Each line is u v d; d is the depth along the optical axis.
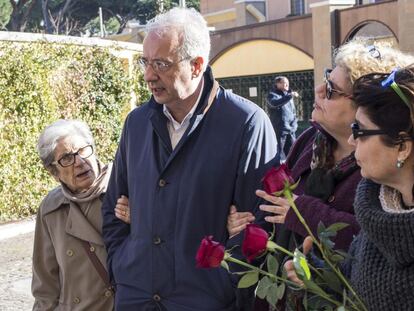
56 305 3.33
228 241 2.86
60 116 10.41
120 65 11.51
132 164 3.09
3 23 37.12
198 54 2.87
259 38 19.97
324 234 2.07
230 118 2.93
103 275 3.20
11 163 9.54
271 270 2.04
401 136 1.83
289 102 12.77
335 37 17.22
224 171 2.88
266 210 2.53
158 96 2.89
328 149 2.59
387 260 1.85
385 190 1.92
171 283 2.89
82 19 41.03
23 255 7.78
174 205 2.90
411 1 14.79
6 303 6.12
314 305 2.05
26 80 9.69
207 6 28.33
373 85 1.88
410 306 1.80
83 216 3.23
